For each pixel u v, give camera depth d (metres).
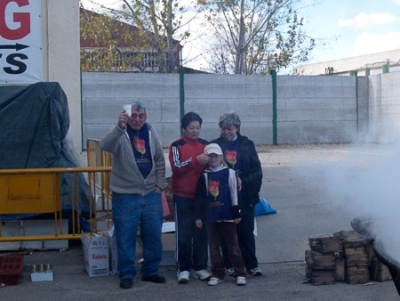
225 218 6.24
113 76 22.77
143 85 23.16
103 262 6.64
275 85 25.02
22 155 7.59
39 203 7.11
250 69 32.66
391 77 24.95
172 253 7.05
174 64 30.31
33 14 8.96
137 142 6.22
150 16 29.42
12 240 7.08
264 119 24.98
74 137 10.07
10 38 8.91
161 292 6.12
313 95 25.67
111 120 22.83
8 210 7.05
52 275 6.52
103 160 8.60
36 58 9.01
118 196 6.24
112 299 5.91
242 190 6.50
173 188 6.48
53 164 7.61
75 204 7.40
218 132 24.27
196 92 23.88
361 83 26.22
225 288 6.25
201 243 6.48
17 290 6.18
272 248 7.82
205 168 6.30
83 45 32.56
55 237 7.17
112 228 6.93
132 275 6.31
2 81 8.92
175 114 23.64
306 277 6.57
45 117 7.62
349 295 6.02
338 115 26.09
